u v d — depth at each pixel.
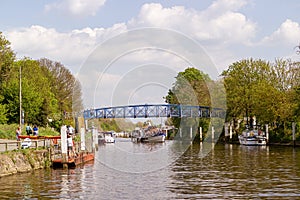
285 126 92.19
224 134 105.56
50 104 94.94
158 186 34.94
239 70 103.38
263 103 92.12
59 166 46.75
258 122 101.50
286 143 90.12
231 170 45.12
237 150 76.75
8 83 88.44
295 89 87.81
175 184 35.84
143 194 31.55
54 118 93.62
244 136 94.81
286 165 49.59
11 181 36.91
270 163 52.00
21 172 42.25
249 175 40.97
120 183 36.44
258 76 102.31
